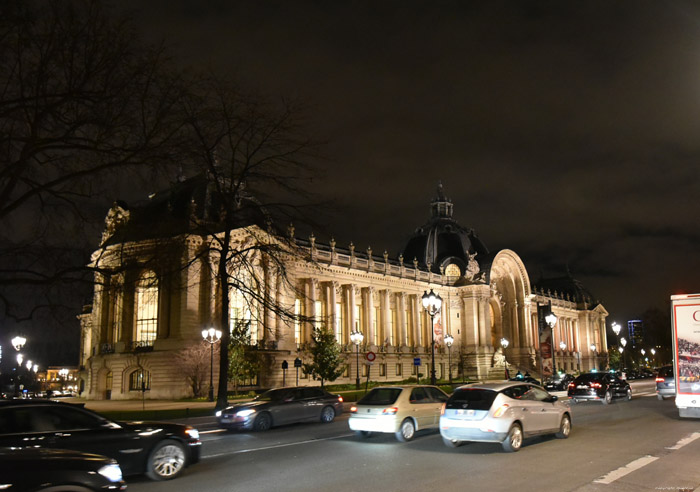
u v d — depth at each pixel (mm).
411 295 97875
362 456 18375
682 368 25281
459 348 103438
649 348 162875
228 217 35812
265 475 15664
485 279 105750
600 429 23719
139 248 30125
